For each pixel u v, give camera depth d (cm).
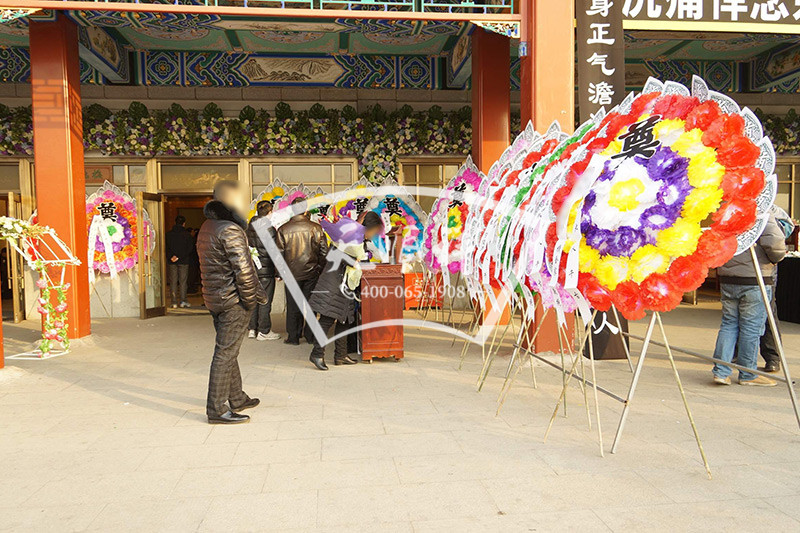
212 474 285
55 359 556
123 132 851
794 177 977
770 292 432
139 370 510
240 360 549
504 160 488
